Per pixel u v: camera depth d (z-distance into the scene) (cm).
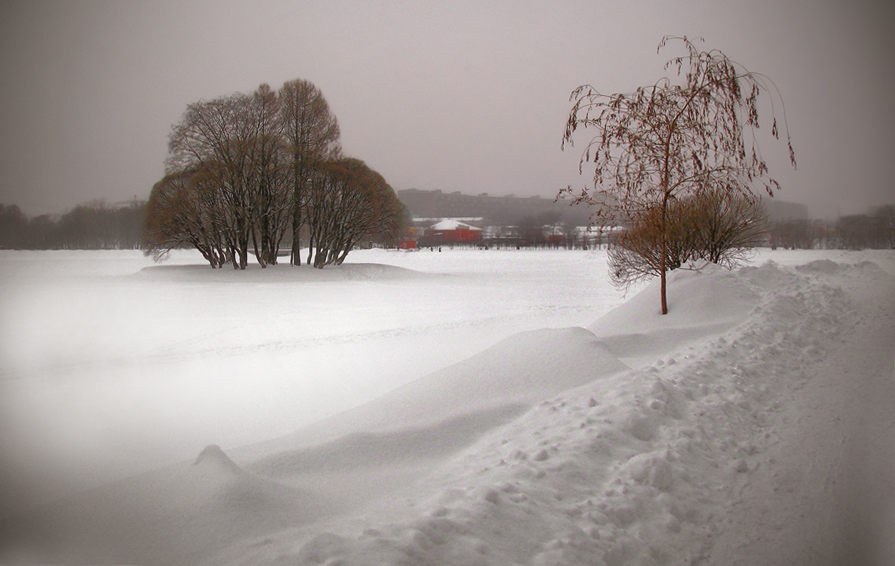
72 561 307
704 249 1603
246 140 4372
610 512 371
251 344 1345
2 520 360
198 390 915
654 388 599
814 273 2097
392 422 584
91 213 10081
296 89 4619
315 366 1089
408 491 399
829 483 437
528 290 2881
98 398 870
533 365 698
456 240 14175
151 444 656
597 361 702
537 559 310
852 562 332
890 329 1071
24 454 621
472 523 332
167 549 314
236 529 330
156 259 4769
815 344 937
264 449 535
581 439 467
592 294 2628
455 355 1181
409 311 2014
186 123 4328
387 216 4844
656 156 1130
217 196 4319
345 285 3378
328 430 581
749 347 863
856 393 667
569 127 1151
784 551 346
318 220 4634
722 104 1060
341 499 389
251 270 4219
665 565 331
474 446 497
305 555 286
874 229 6256
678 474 435
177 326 1664
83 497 381
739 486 434
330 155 4672
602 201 1183
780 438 532
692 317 1109
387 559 285
